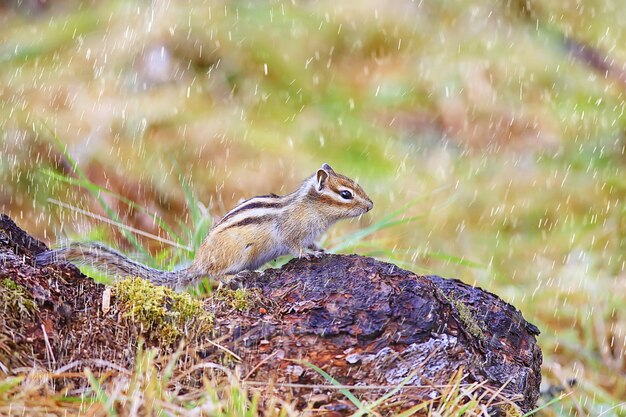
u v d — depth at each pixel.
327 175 8.98
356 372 6.54
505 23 20.33
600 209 15.32
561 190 15.95
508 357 7.18
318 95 18.56
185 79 17.98
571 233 14.77
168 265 9.87
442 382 6.56
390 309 6.80
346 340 6.68
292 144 17.09
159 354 6.56
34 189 14.80
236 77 18.27
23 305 6.45
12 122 16.02
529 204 15.61
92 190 10.00
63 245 8.33
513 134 17.61
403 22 20.23
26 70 18.19
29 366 6.17
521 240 14.80
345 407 6.34
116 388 5.93
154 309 6.69
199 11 19.31
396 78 19.00
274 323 6.79
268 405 6.19
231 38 18.89
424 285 7.02
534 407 7.48
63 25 19.84
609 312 12.52
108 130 16.34
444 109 18.30
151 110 16.94
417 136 17.80
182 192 15.37
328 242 10.78
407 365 6.59
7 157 15.09
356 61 19.61
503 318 7.48
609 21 20.31
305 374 6.47
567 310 12.66
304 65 18.97
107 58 18.30
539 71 18.88
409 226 14.95
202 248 8.66
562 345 11.72
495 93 18.50
